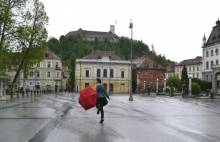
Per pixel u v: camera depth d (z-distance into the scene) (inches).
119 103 1534.2
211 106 1311.5
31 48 1996.8
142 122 678.5
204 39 4143.7
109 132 529.3
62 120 721.0
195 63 5728.3
